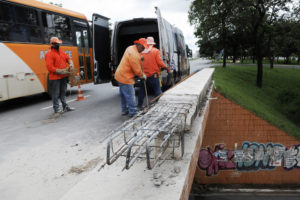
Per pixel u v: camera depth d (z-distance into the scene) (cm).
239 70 3053
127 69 491
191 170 205
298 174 1007
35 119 582
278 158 989
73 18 928
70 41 905
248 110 948
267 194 981
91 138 432
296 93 2200
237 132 969
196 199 978
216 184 1037
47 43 794
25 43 710
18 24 686
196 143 237
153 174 174
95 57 797
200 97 312
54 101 593
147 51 526
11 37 668
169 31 838
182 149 198
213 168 1024
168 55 739
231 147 986
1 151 383
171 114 214
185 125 214
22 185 280
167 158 198
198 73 743
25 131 487
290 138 959
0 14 633
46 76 798
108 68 877
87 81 1016
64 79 620
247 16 2084
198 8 2234
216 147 992
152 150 216
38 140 430
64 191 266
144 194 152
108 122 535
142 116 210
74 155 357
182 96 275
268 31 2172
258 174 1018
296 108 1900
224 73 2353
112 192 157
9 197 257
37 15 752
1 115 636
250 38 2570
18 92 695
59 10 854
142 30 780
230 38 3180
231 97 986
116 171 186
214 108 956
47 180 289
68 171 308
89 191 159
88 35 1030
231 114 953
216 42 3178
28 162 340
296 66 4506
